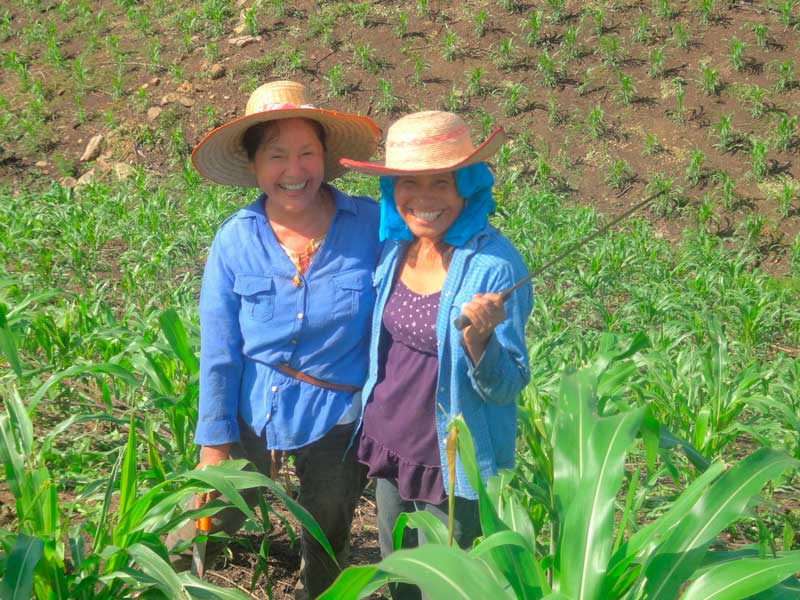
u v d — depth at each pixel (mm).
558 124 14844
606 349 4305
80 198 13508
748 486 2486
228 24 17703
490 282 2816
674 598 2410
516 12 16938
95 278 9461
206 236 11000
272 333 3256
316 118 3240
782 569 2285
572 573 2461
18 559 2619
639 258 11156
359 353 3332
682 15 16375
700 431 4988
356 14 17188
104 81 16656
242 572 4016
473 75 15430
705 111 14656
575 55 15859
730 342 8008
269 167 3199
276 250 3277
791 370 7000
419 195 2883
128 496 3094
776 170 13633
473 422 2893
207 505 3254
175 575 2822
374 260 3326
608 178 13805
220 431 3314
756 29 15469
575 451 2617
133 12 18078
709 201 13305
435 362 2953
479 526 3059
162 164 15031
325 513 3332
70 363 5969
